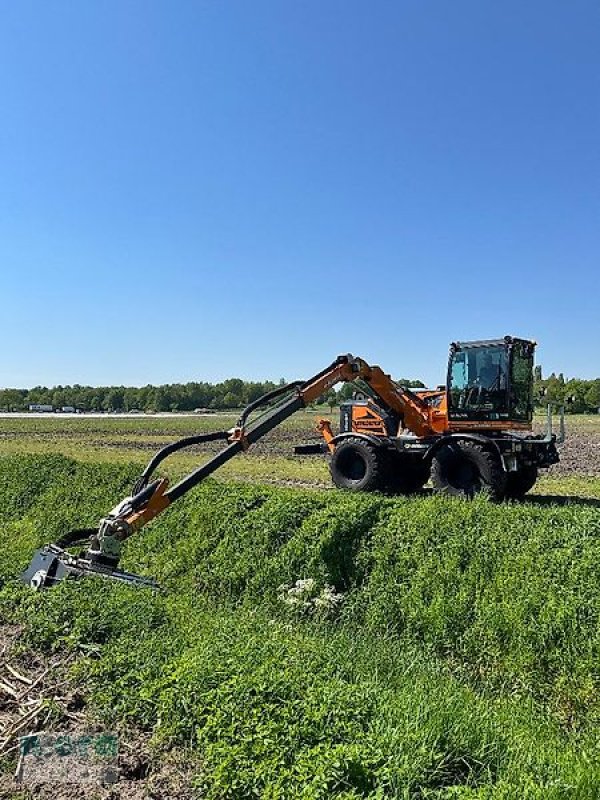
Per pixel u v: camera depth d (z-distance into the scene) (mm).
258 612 9133
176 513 11711
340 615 8797
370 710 5379
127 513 8711
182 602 8727
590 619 7070
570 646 6965
